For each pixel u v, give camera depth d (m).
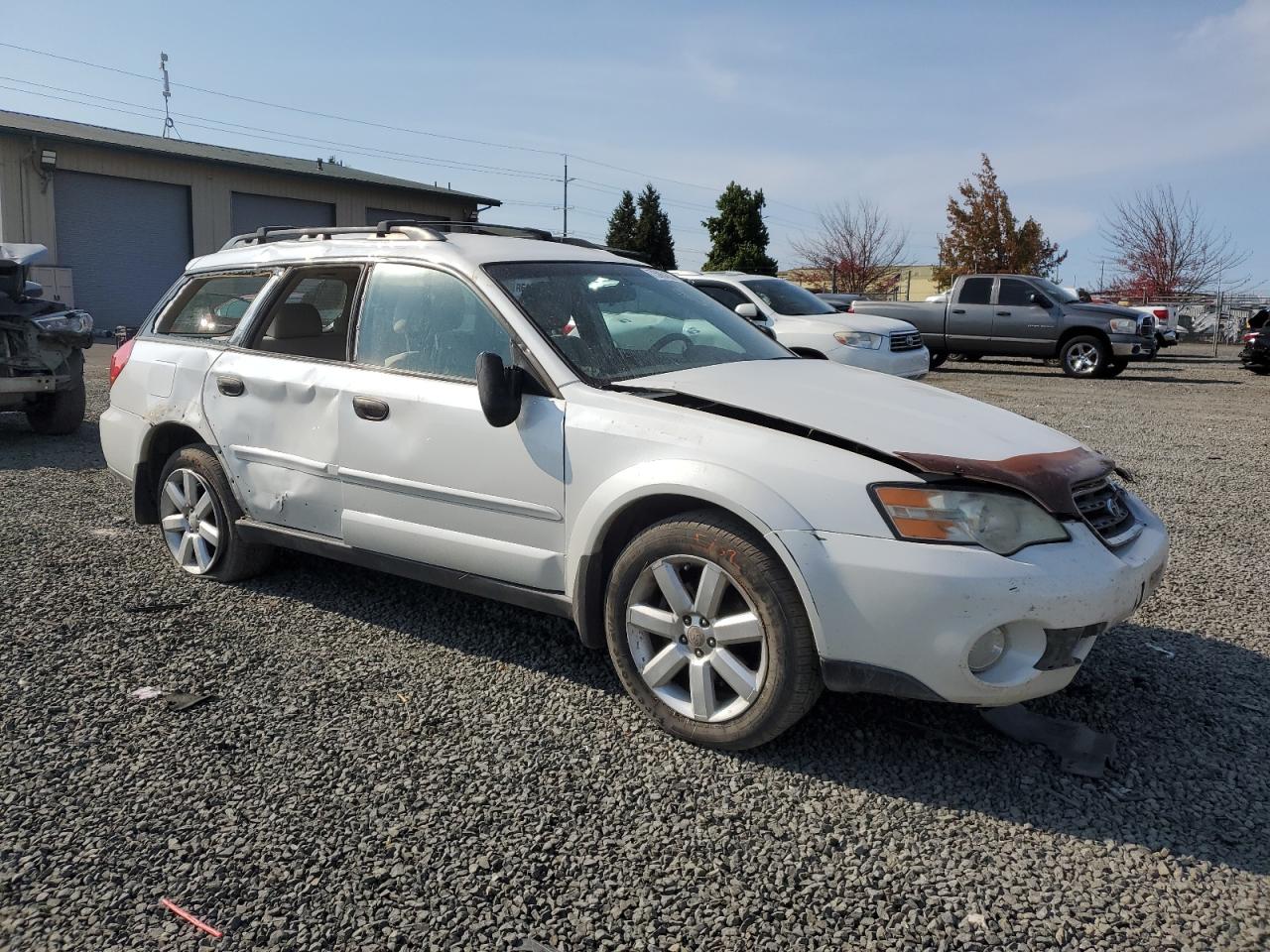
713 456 3.18
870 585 2.91
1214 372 19.44
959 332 18.80
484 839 2.74
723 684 3.30
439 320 4.00
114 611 4.47
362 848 2.69
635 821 2.84
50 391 8.96
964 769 3.15
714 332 4.37
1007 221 36.00
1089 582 2.93
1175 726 3.46
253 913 2.42
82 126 27.53
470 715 3.50
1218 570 5.35
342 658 3.98
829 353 11.10
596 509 3.39
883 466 3.01
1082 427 10.90
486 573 3.79
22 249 8.84
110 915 2.40
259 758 3.17
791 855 2.68
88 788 2.96
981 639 2.88
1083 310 17.64
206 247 26.59
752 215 38.75
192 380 4.79
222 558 4.79
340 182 29.56
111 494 6.92
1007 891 2.54
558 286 4.05
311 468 4.27
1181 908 2.47
